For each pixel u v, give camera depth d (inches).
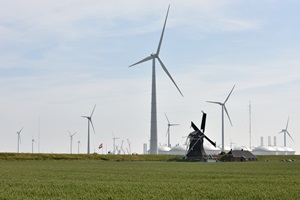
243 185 2011.6
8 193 1657.2
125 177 2524.6
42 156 5644.7
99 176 2598.4
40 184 2010.3
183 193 1696.6
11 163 4665.4
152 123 6683.1
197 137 7234.3
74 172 3002.0
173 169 3531.0
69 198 1537.9
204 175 2736.2
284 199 1542.8
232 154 7155.5
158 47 6481.3
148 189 1813.5
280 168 3779.5
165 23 6412.4
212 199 1547.7
